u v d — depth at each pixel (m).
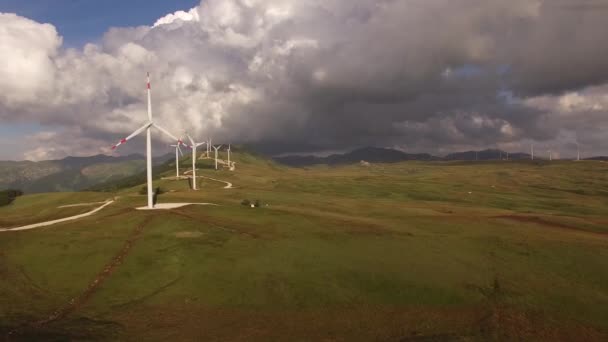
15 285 44.78
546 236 67.62
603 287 48.53
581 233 74.62
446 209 110.56
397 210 98.94
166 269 49.62
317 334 36.31
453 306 43.03
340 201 119.44
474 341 35.16
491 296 45.06
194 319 38.72
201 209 81.31
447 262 53.94
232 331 36.53
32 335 33.00
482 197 173.12
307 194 144.38
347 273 48.97
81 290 44.19
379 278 48.06
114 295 43.25
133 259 52.38
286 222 72.50
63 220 79.62
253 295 43.69
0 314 36.91
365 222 76.38
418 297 44.47
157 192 130.00
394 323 38.91
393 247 59.16
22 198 129.75
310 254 54.75
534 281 49.16
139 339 34.31
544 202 162.88
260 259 52.50
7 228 74.38
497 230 72.19
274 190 154.88
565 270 52.59
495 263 54.47
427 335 36.25
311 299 43.16
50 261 52.06
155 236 60.94
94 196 118.31
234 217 75.00
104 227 66.88
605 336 38.09
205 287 45.22
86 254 54.09
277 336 35.75
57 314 38.12
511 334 36.97
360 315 40.41
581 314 42.09
